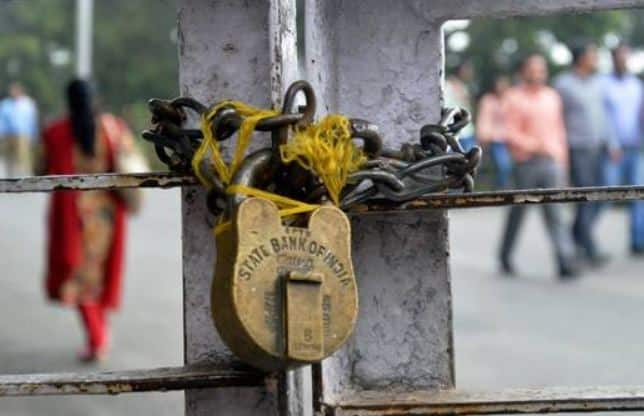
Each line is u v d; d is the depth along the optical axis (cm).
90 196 482
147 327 548
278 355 115
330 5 139
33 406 386
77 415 377
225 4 136
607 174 851
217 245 118
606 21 2223
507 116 775
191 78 136
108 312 582
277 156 122
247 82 136
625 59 883
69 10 3197
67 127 473
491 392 136
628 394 130
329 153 122
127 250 841
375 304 139
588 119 835
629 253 907
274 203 117
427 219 138
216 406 137
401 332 139
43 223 1045
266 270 115
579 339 538
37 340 520
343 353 139
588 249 825
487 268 809
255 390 136
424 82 139
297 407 135
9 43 3206
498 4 137
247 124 121
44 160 477
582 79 841
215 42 136
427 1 138
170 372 130
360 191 128
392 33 139
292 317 115
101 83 2927
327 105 138
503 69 2150
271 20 127
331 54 139
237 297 113
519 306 642
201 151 124
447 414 130
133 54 2923
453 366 139
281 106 127
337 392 138
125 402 393
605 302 660
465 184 129
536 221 1173
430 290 139
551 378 453
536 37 2175
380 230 139
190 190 137
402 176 126
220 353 137
